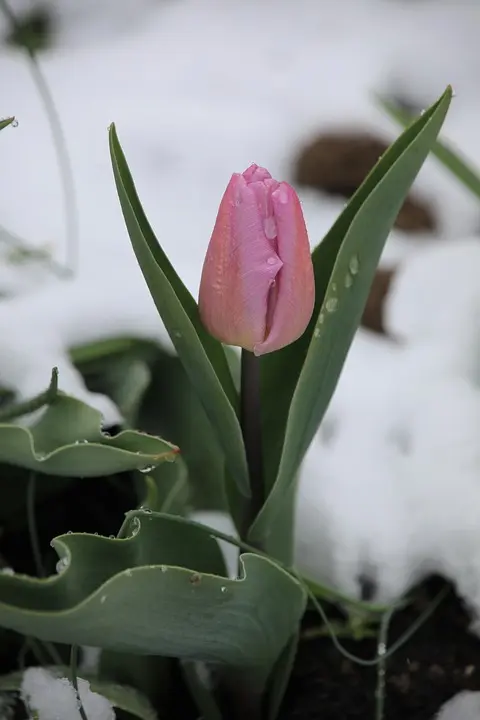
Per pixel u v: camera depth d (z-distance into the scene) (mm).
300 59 1351
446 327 750
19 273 753
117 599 500
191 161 1108
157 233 958
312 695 622
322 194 1049
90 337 637
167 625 521
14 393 617
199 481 636
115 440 550
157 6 1515
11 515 641
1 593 509
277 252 503
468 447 667
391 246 951
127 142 1136
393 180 509
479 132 1146
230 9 1495
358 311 530
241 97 1251
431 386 706
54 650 599
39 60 1324
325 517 649
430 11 1460
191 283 786
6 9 831
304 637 639
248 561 521
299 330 515
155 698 603
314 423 544
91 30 1444
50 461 538
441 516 644
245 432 548
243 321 508
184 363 530
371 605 625
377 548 642
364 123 1134
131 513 527
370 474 664
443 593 643
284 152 1117
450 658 631
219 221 501
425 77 1292
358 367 735
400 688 624
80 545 516
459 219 1018
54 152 1106
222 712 605
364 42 1377
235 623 538
